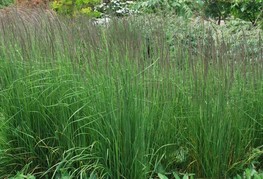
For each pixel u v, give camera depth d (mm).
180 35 3748
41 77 3396
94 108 3121
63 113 3250
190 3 6898
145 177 3080
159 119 3182
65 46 3398
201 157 3250
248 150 3381
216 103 3164
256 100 3387
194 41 3717
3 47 3535
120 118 3055
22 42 3406
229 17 7395
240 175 3305
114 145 3084
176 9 6336
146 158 3092
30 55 3428
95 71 3170
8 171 3410
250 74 3398
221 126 3162
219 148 3182
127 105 3037
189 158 3301
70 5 6445
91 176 3057
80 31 3461
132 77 3062
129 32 3332
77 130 3229
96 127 3133
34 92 3359
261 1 6727
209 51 3318
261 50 3551
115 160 3119
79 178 3203
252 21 7117
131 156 3086
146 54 3303
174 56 3439
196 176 3287
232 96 3270
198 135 3240
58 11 6410
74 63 3270
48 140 3393
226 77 3186
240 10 7195
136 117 3043
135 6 6793
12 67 3441
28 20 3934
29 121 3348
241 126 3281
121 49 3158
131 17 4016
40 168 3410
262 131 3420
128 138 3059
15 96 3377
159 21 3893
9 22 3689
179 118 3258
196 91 3195
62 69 3340
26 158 3410
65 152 3148
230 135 3234
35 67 3404
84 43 3350
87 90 3158
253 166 3301
